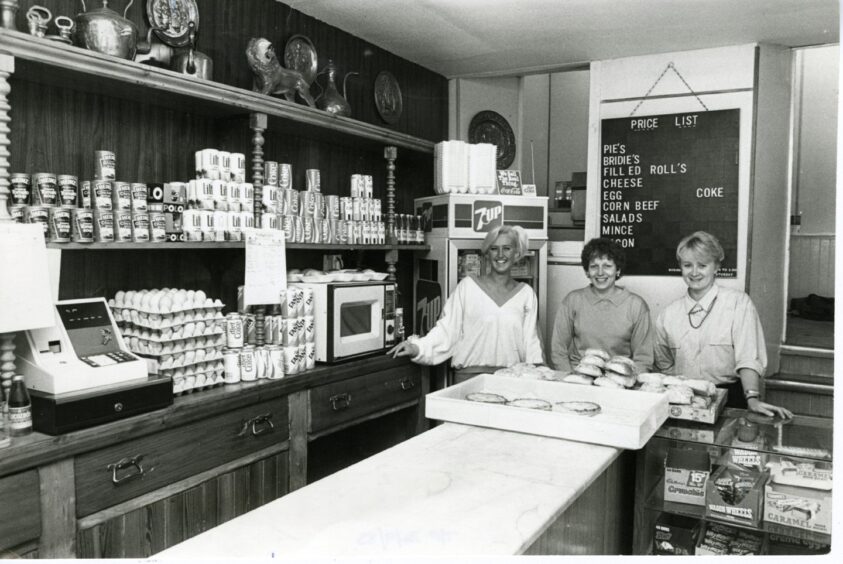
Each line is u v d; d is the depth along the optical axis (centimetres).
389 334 337
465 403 217
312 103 312
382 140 353
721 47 394
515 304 354
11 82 221
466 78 468
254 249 267
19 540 176
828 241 560
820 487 204
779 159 405
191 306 238
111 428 197
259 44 281
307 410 282
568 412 212
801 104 557
